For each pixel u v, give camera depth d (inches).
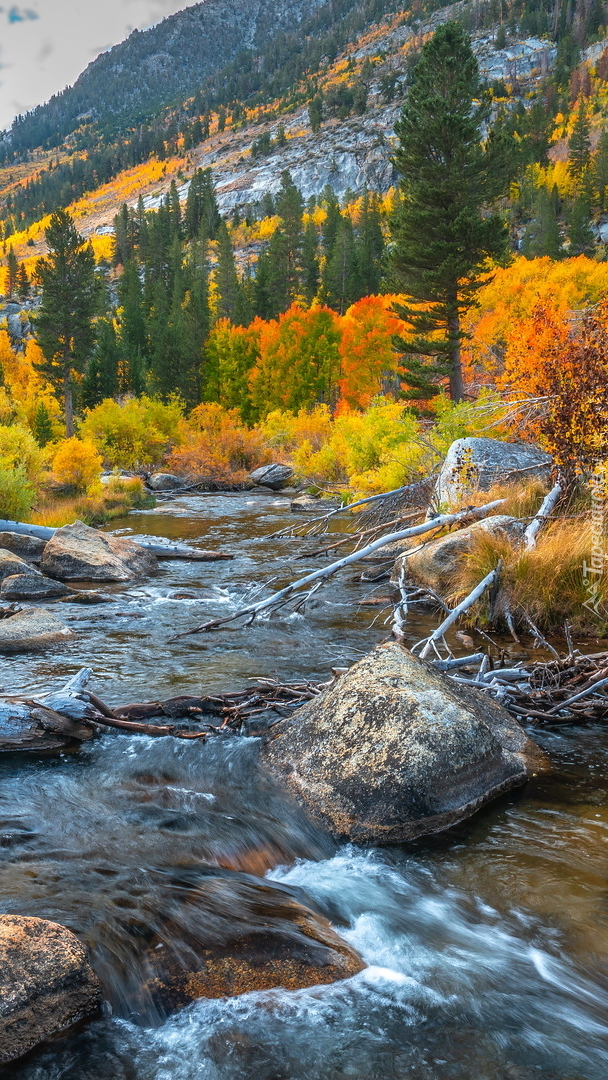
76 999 106.4
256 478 1397.6
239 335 2482.8
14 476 703.7
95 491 938.7
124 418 1620.3
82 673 235.8
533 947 126.1
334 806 167.3
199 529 748.6
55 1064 99.4
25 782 184.4
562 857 153.5
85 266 2128.4
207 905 131.5
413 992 114.7
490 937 128.8
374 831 161.3
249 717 222.8
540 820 169.2
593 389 370.9
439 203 1268.5
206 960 117.3
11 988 101.9
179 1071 98.4
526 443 499.2
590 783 187.6
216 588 449.7
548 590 314.2
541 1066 100.5
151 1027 106.2
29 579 424.8
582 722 229.3
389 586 436.1
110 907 128.3
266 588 446.3
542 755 203.0
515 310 1700.3
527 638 307.3
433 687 191.8
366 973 118.7
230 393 2454.5
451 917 134.5
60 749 206.8
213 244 6530.5
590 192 4402.1
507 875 147.0
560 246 3627.0
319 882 146.1
